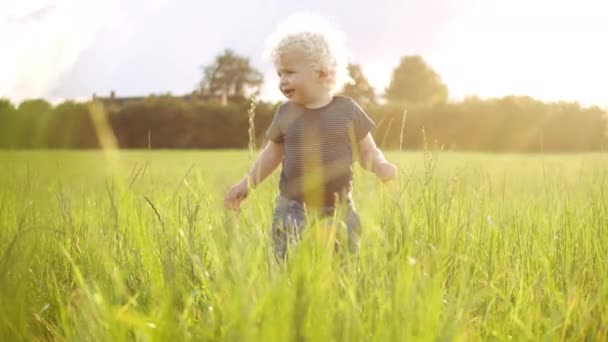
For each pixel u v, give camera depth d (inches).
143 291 68.0
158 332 45.5
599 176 136.9
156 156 987.3
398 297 51.3
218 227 76.9
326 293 54.4
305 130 109.7
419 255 70.1
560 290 82.8
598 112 1350.9
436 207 95.3
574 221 108.4
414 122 1517.0
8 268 43.7
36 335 64.7
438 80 2942.9
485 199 119.0
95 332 49.3
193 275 73.2
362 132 113.3
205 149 1615.4
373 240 74.4
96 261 75.5
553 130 1472.7
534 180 231.6
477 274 86.9
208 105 1638.8
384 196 87.1
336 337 47.6
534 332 65.3
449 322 52.6
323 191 105.4
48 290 74.4
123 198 89.4
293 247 72.8
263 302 47.6
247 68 2373.3
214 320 52.0
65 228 85.8
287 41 111.1
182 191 112.7
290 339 42.2
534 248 94.3
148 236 84.4
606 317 66.4
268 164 117.9
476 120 1523.1
